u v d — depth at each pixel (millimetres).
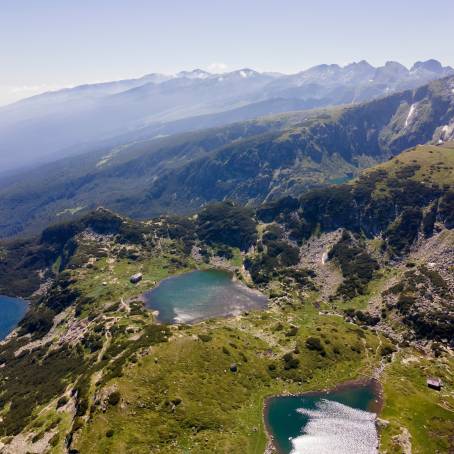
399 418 148125
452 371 182250
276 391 165750
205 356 175250
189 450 128875
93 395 149125
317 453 132250
